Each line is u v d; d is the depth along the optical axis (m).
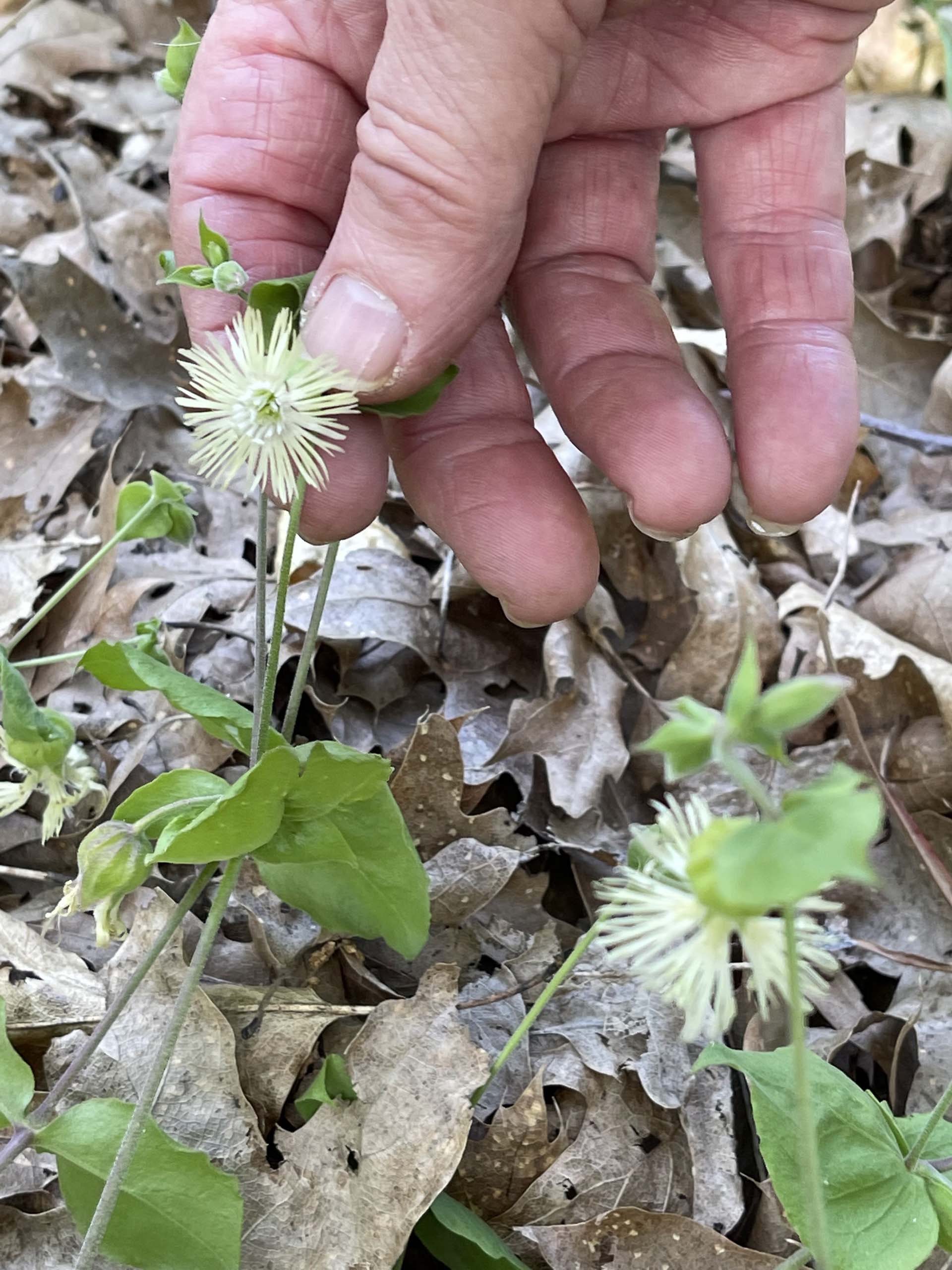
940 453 0.29
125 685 0.16
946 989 0.19
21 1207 0.15
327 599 0.24
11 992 0.17
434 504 0.18
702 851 0.09
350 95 0.18
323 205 0.18
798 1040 0.09
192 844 0.14
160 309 0.32
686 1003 0.09
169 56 0.19
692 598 0.26
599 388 0.18
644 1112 0.17
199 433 0.13
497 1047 0.18
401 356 0.14
